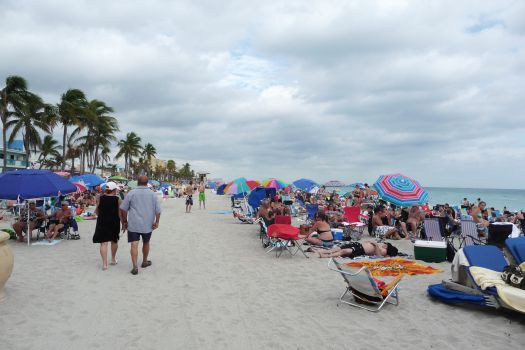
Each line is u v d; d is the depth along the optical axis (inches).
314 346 161.2
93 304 210.2
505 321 190.2
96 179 951.0
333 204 709.9
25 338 163.0
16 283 246.2
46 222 433.7
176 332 174.2
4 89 1439.5
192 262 326.6
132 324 182.7
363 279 204.5
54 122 1641.2
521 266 210.4
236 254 368.2
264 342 164.6
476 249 228.2
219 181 2461.9
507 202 2541.8
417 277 280.4
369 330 179.5
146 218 281.6
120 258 335.0
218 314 199.2
